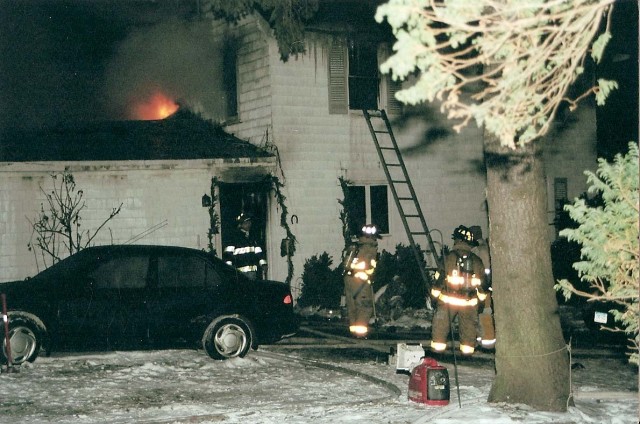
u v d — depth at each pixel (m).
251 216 16.81
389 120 18.56
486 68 7.04
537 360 7.50
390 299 16.20
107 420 7.63
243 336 11.23
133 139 17.92
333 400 8.58
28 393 8.86
